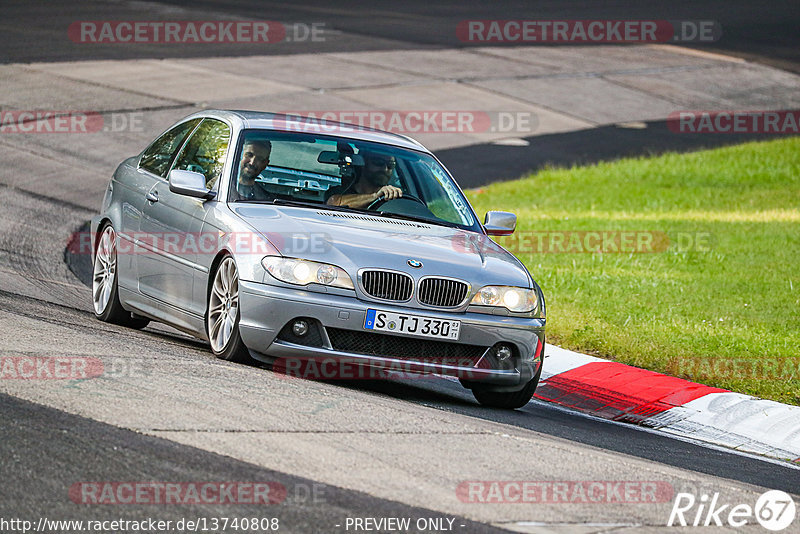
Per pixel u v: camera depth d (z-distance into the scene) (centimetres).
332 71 9781
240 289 2338
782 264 4931
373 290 2331
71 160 5988
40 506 1424
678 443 2473
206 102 7906
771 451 2548
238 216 2459
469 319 2383
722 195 7212
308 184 2622
